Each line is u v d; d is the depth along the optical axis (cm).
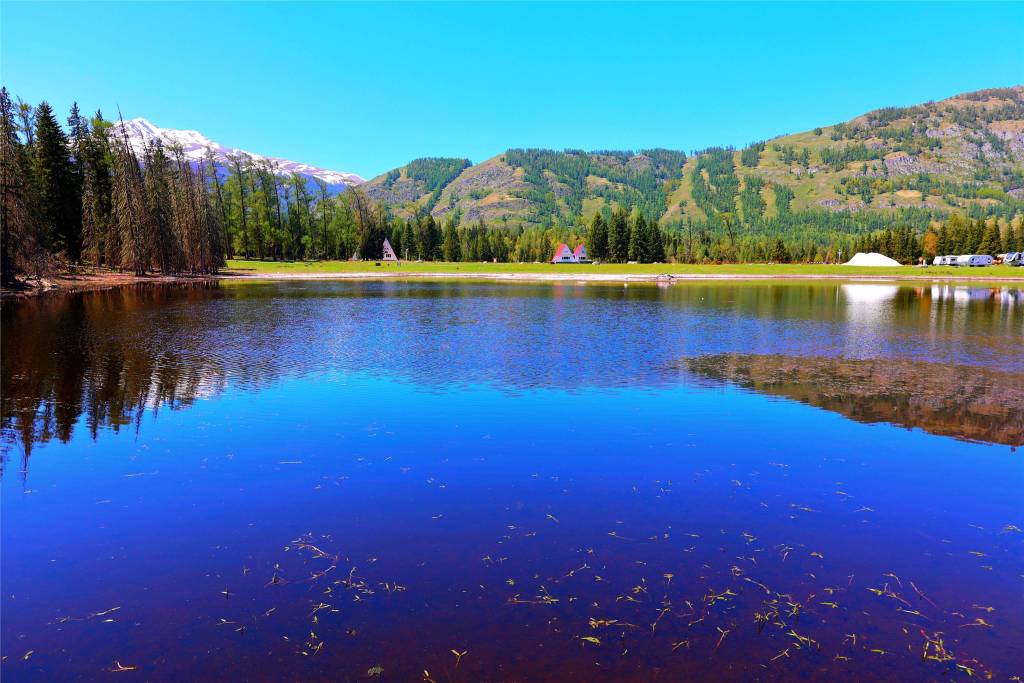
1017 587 700
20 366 1983
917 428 1363
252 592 663
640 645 573
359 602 644
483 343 2575
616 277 10550
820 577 716
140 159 7850
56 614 623
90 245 6600
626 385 1780
